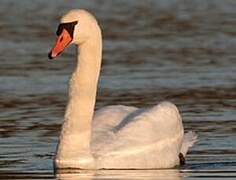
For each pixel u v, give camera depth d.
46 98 21.58
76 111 15.24
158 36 32.84
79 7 41.78
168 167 15.52
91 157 14.98
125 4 42.97
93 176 14.39
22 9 41.12
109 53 28.81
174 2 43.44
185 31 34.00
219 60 27.09
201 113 19.97
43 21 37.09
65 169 14.99
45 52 29.11
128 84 23.38
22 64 26.61
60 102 21.09
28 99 21.45
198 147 16.97
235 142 17.27
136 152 15.20
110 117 15.84
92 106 15.32
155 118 15.80
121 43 31.17
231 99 21.47
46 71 25.47
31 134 17.91
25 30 34.47
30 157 16.02
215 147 16.92
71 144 15.05
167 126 15.88
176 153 15.85
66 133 15.12
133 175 14.54
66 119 15.23
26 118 19.42
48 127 18.53
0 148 16.73
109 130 15.52
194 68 25.67
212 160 15.95
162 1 43.94
